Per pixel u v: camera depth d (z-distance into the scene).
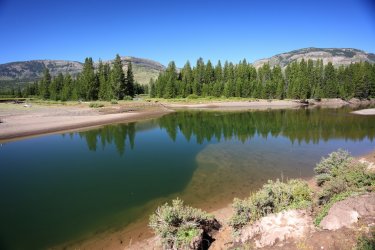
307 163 18.39
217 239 8.41
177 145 25.55
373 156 16.17
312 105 83.19
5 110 50.91
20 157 21.98
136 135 31.81
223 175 16.34
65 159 21.25
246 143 25.45
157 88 95.94
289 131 31.84
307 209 7.76
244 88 94.44
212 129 34.84
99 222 11.08
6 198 13.75
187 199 13.04
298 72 95.19
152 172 17.52
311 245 5.87
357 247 5.25
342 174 10.32
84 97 81.44
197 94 96.75
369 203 6.45
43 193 14.33
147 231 10.10
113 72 82.06
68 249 9.20
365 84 88.69
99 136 31.36
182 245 7.44
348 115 48.66
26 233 10.34
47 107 59.12
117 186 15.16
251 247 6.78
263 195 8.49
